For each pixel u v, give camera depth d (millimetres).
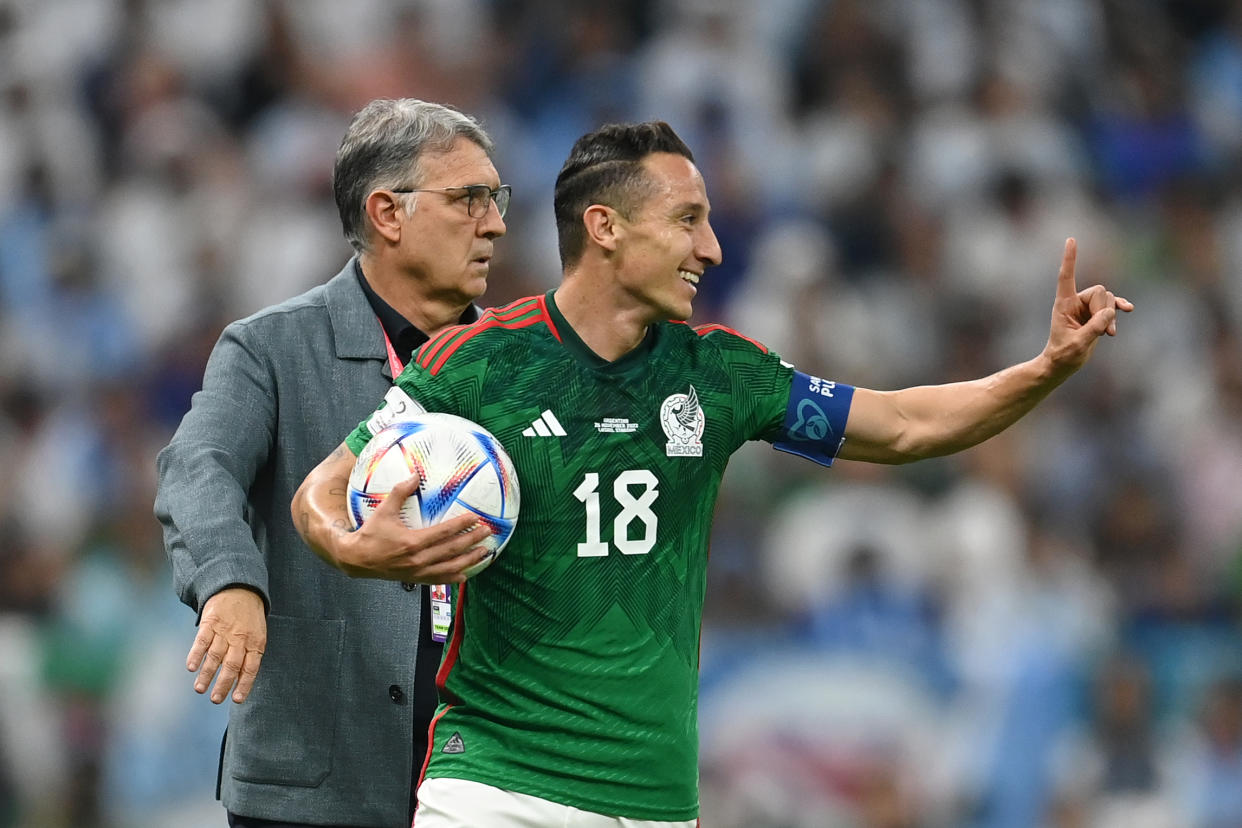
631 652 12500
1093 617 35562
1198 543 40250
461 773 12602
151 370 42312
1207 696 35188
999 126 49000
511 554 12469
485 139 15734
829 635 33812
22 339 43281
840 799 32156
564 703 12430
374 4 49656
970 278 45500
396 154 15281
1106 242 47531
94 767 32750
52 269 45000
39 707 33250
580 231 12812
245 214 45281
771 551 35031
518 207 46188
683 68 48156
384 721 14914
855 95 49406
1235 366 45594
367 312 15547
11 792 32500
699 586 13016
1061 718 34031
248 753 15039
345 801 14891
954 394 13500
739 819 31703
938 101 49656
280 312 15438
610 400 12672
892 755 32625
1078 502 39688
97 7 50250
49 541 37312
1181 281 47812
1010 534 36062
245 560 13375
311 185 45438
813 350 41688
